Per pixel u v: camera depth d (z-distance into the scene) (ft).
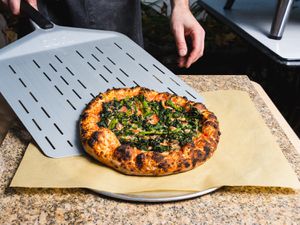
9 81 3.15
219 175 2.61
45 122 2.89
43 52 3.51
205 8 6.26
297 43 4.70
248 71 6.58
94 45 3.70
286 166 2.71
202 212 2.44
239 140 2.97
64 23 4.51
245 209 2.48
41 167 2.60
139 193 2.48
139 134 2.83
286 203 2.53
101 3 4.42
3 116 3.76
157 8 7.54
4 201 2.46
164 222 2.36
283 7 4.54
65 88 3.18
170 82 3.40
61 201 2.48
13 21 6.66
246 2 6.22
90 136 2.68
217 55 6.65
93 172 2.60
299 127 5.59
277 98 6.03
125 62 3.54
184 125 2.95
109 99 3.08
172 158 2.58
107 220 2.36
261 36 4.86
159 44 6.64
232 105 3.39
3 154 2.84
